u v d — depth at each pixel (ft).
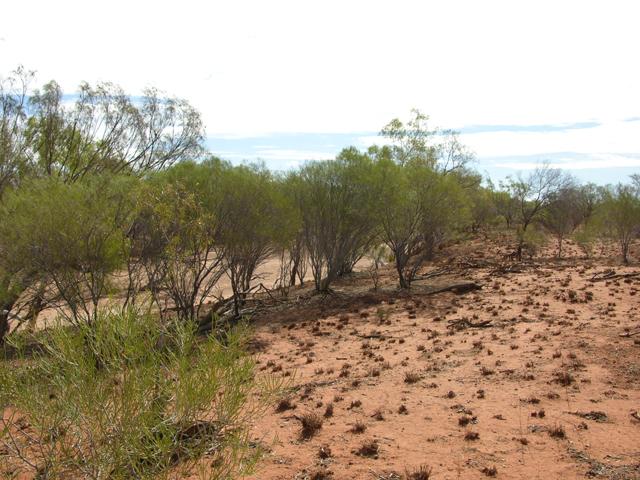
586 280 74.59
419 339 49.14
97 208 45.24
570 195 165.78
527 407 28.71
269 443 25.61
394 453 23.91
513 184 130.93
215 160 64.90
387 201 73.87
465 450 23.75
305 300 76.07
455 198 80.28
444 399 31.40
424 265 103.91
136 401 13.23
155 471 13.29
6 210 44.34
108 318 14.73
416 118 110.83
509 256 110.11
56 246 43.86
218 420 14.67
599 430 24.89
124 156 73.46
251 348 50.90
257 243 70.69
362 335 53.21
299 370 41.42
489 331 49.42
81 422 13.56
